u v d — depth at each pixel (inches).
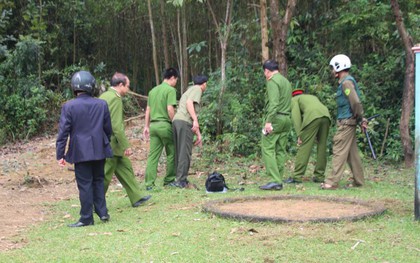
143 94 784.9
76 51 760.3
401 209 263.4
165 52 667.4
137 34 767.1
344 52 537.0
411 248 196.7
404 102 415.8
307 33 541.3
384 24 501.7
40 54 668.7
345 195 305.9
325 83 496.1
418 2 517.7
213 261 186.1
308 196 283.4
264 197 283.9
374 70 494.9
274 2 442.3
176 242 209.5
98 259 192.1
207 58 635.5
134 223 247.6
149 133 347.3
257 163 428.5
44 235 233.0
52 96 647.1
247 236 213.0
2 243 223.1
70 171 424.2
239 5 569.6
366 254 190.4
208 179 323.3
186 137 336.5
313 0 542.0
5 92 625.6
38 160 469.1
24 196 337.1
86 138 244.2
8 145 578.6
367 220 234.2
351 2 514.0
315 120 343.9
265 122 324.8
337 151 327.0
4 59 684.1
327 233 213.9
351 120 324.5
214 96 471.5
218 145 451.5
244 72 505.4
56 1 722.2
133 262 187.8
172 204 289.0
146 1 697.6
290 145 451.2
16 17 714.8
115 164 282.2
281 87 321.7
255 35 540.4
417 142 233.9
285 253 191.9
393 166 427.8
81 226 247.1
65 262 190.5
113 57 776.3
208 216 249.8
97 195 254.5
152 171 337.1
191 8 643.5
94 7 745.6
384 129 474.0
